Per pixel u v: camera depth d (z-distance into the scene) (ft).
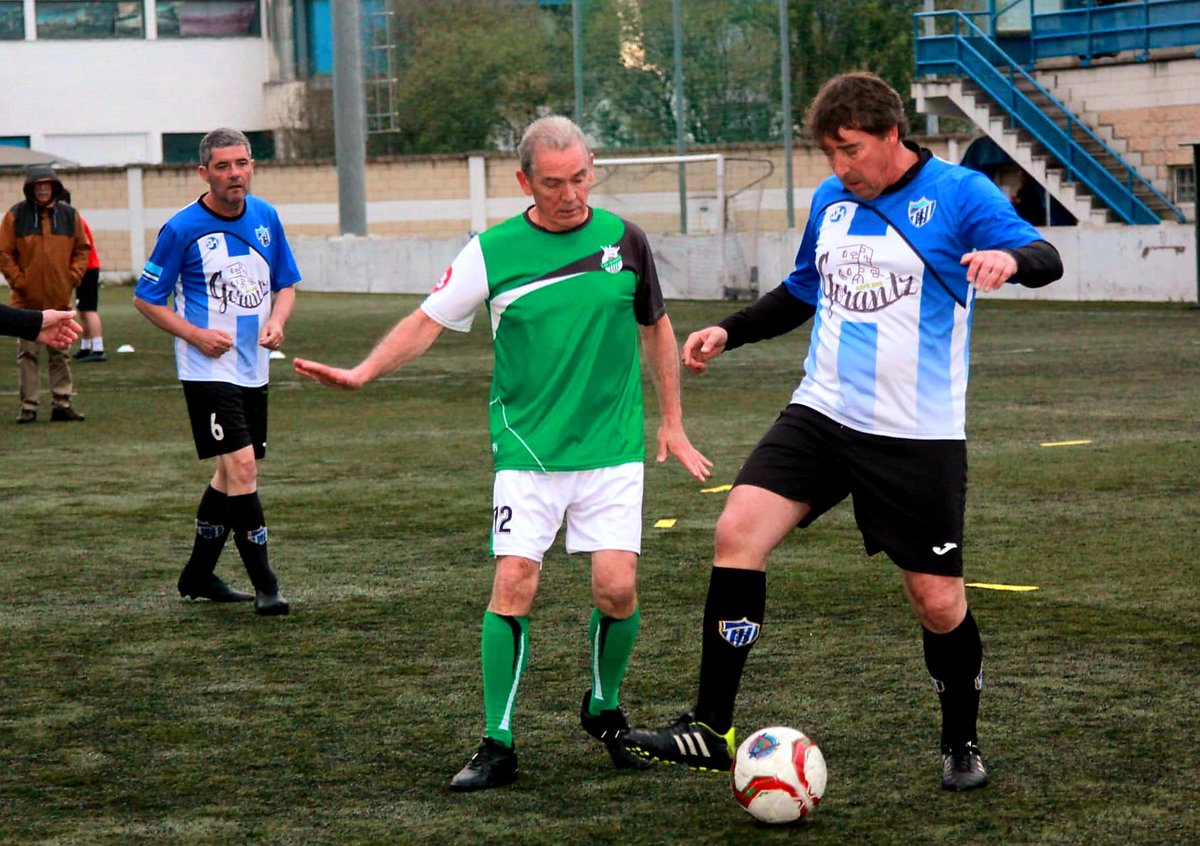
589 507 23.77
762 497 22.74
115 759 24.59
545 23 296.30
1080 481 49.70
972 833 20.71
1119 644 30.45
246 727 26.21
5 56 282.15
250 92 292.61
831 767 23.58
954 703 22.74
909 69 212.23
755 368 89.92
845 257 22.58
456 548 41.50
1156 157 150.30
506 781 23.25
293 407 75.77
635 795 22.65
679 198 175.22
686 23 182.19
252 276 35.14
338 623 33.58
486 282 23.53
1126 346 95.76
